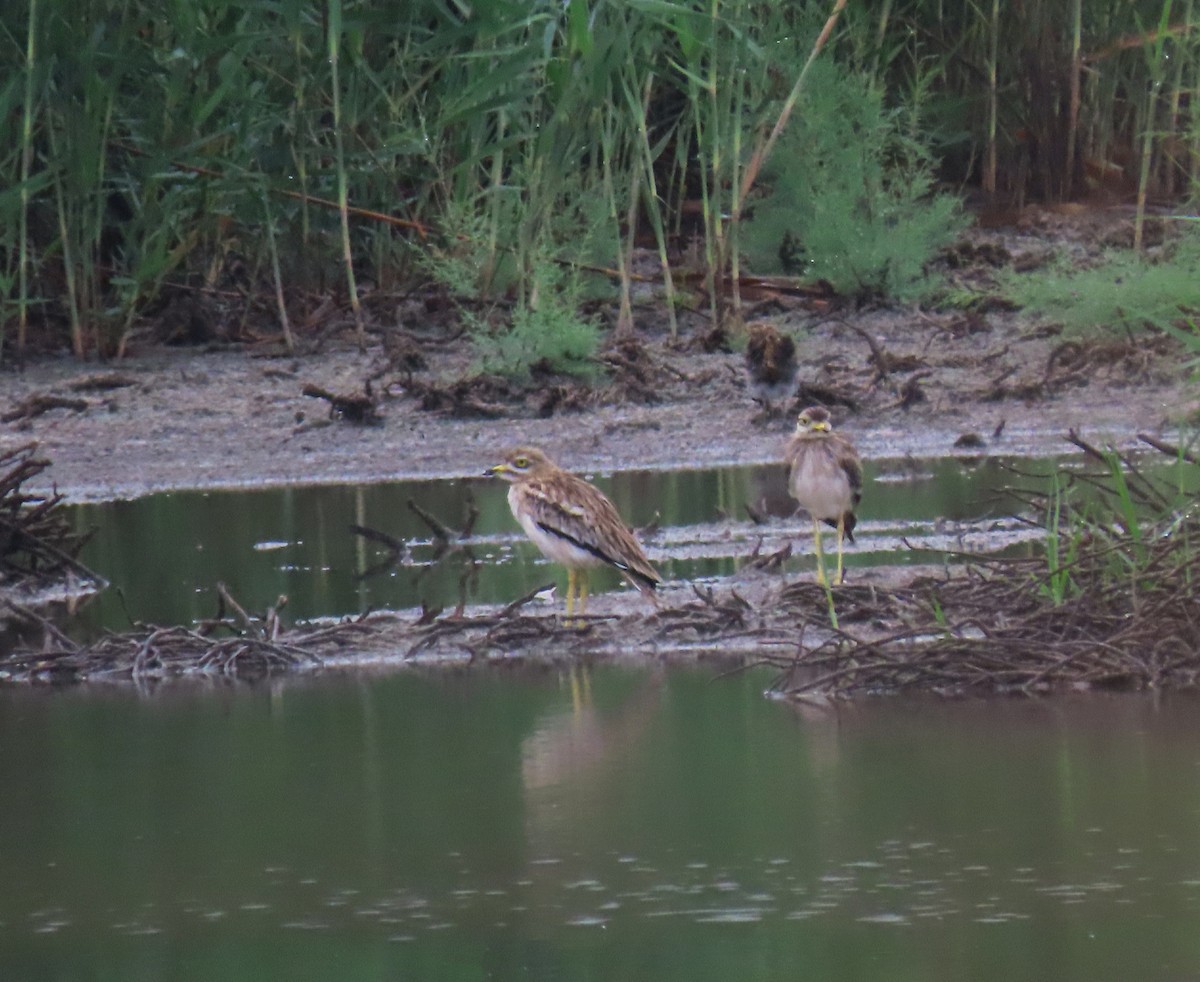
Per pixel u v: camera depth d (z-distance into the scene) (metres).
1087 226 26.67
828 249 23.59
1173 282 20.34
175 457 18.19
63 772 9.21
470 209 22.27
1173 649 10.62
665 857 7.77
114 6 21.17
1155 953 6.61
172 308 22.55
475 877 7.61
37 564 14.02
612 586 13.09
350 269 21.61
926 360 21.14
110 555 14.40
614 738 9.58
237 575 13.61
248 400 20.08
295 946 6.92
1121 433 18.08
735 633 11.75
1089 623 10.91
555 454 18.22
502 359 20.59
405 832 8.17
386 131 22.72
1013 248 25.94
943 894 7.25
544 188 21.61
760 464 17.52
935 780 8.69
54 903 7.46
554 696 10.51
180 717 10.25
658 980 6.51
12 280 21.06
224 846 8.07
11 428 19.23
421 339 22.06
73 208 21.73
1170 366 19.64
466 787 8.79
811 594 12.09
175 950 6.93
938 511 15.08
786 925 6.98
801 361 21.25
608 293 23.73
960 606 11.56
